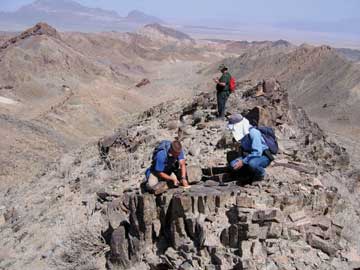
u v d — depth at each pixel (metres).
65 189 16.16
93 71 114.88
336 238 8.68
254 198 8.71
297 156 12.25
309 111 78.38
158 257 9.25
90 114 62.50
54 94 85.69
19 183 23.17
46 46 111.06
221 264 7.98
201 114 16.81
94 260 10.93
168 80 137.88
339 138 34.38
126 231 10.30
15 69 91.94
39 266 12.05
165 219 9.41
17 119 48.91
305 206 8.95
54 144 45.12
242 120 9.71
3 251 13.73
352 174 15.33
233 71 127.31
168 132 17.00
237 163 9.38
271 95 16.92
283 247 7.97
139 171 14.26
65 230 13.17
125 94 81.50
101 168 16.48
